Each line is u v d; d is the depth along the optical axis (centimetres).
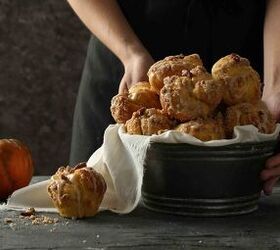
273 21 170
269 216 129
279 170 131
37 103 321
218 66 129
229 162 124
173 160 125
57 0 316
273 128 129
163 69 130
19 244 112
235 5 181
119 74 191
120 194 132
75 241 113
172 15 182
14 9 314
